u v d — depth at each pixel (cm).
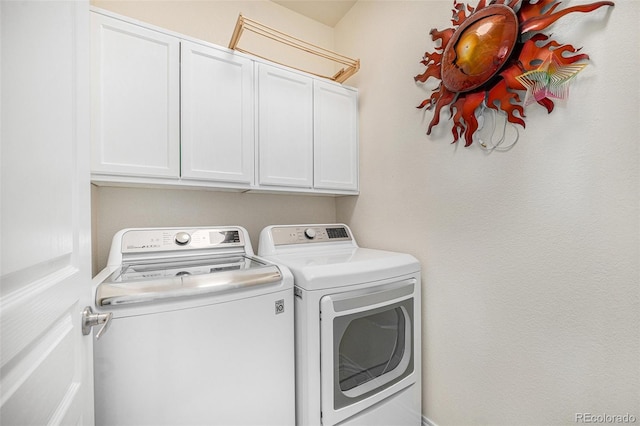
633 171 78
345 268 116
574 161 90
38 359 46
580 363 90
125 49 117
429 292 141
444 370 133
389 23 164
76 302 62
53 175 52
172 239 131
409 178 152
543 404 99
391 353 132
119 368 80
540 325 100
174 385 86
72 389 60
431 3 139
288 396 108
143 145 120
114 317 79
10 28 41
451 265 130
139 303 82
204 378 91
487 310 116
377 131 174
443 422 133
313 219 205
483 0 113
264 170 150
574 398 91
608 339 84
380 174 172
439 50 133
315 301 107
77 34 65
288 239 157
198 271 108
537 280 100
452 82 125
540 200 99
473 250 121
